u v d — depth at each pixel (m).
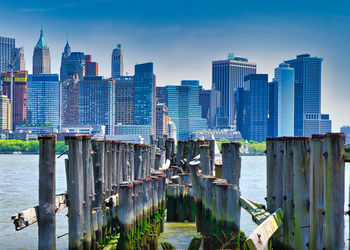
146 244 18.89
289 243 13.85
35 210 13.18
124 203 16.28
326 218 11.73
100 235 16.20
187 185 26.47
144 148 29.09
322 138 12.48
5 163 158.25
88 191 14.59
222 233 14.97
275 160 14.92
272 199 15.01
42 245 13.09
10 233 26.78
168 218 26.42
